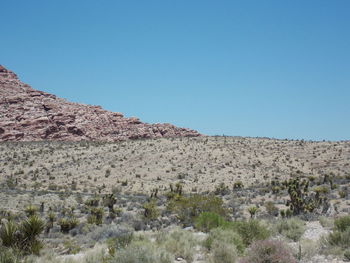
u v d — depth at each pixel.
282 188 49.81
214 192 54.62
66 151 89.75
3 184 60.59
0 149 89.06
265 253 9.68
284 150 88.19
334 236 12.77
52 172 73.25
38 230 14.15
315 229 18.20
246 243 14.52
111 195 40.78
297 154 84.25
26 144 97.56
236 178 68.81
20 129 110.69
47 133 110.06
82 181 68.25
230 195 49.78
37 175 69.75
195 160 80.38
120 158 83.06
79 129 112.44
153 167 76.88
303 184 46.94
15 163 76.69
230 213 31.22
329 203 33.94
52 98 144.00
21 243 13.12
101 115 126.38
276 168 74.44
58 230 27.50
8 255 10.85
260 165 77.06
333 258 10.99
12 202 41.75
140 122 128.12
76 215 36.56
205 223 18.92
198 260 11.83
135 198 50.41
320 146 89.12
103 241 18.12
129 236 14.30
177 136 117.56
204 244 13.41
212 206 29.34
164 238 14.74
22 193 47.56
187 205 29.66
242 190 54.41
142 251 10.13
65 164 78.75
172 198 43.81
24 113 122.44
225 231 14.04
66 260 11.75
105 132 115.06
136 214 34.78
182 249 12.41
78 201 45.59
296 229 17.17
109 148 91.88
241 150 87.81
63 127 113.25
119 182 68.12
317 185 51.28
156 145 93.56
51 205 42.47
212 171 73.31
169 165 77.62
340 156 78.00
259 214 32.59
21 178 67.56
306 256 11.32
